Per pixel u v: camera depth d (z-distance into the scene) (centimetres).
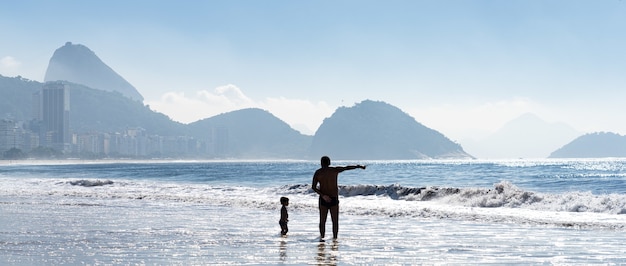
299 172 10019
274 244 1099
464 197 2259
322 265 873
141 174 9419
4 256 947
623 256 954
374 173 9175
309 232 1305
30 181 4778
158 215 1745
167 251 1003
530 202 2016
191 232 1295
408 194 2548
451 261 908
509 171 9769
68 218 1639
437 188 2447
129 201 2469
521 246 1074
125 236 1216
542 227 1408
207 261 904
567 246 1072
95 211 1914
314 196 2744
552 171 9581
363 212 1834
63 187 3928
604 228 1363
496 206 2075
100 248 1037
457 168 12556
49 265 862
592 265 872
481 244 1099
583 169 10981
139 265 867
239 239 1177
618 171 9475
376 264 880
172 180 6794
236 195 2914
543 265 872
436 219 1639
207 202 2361
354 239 1180
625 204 1759
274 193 2980
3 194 3050
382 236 1231
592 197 1908
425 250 1027
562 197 1981
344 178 7150
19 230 1323
